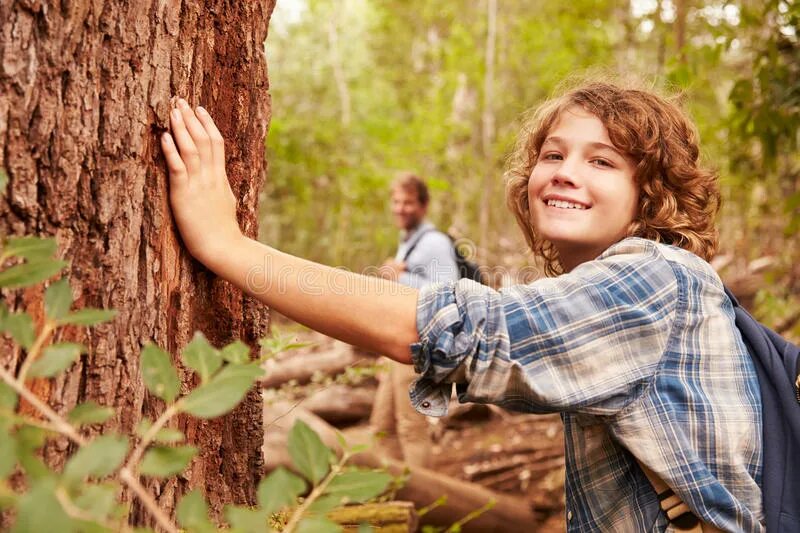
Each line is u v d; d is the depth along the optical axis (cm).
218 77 135
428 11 1320
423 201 430
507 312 118
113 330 113
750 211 795
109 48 111
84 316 83
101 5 110
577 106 143
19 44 103
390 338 119
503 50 1114
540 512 423
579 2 848
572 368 118
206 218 124
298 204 1050
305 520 79
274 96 1196
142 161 117
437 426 532
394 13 1461
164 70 120
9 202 103
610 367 119
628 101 143
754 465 124
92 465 66
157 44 118
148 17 117
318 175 1013
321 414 478
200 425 131
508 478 471
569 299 120
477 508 363
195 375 129
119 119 112
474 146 1152
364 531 79
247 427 145
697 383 124
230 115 139
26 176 104
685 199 146
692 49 394
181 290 126
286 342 154
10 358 100
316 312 121
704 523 121
